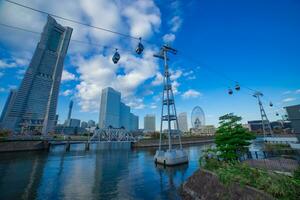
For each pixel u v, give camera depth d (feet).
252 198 35.14
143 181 91.25
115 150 276.82
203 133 548.31
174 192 70.69
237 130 62.28
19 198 66.28
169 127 149.07
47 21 553.64
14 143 203.51
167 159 132.77
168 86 159.84
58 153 226.58
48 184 85.20
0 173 104.99
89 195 69.67
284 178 34.01
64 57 581.12
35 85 510.99
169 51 165.89
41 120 501.97
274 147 99.66
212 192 47.67
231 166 50.57
